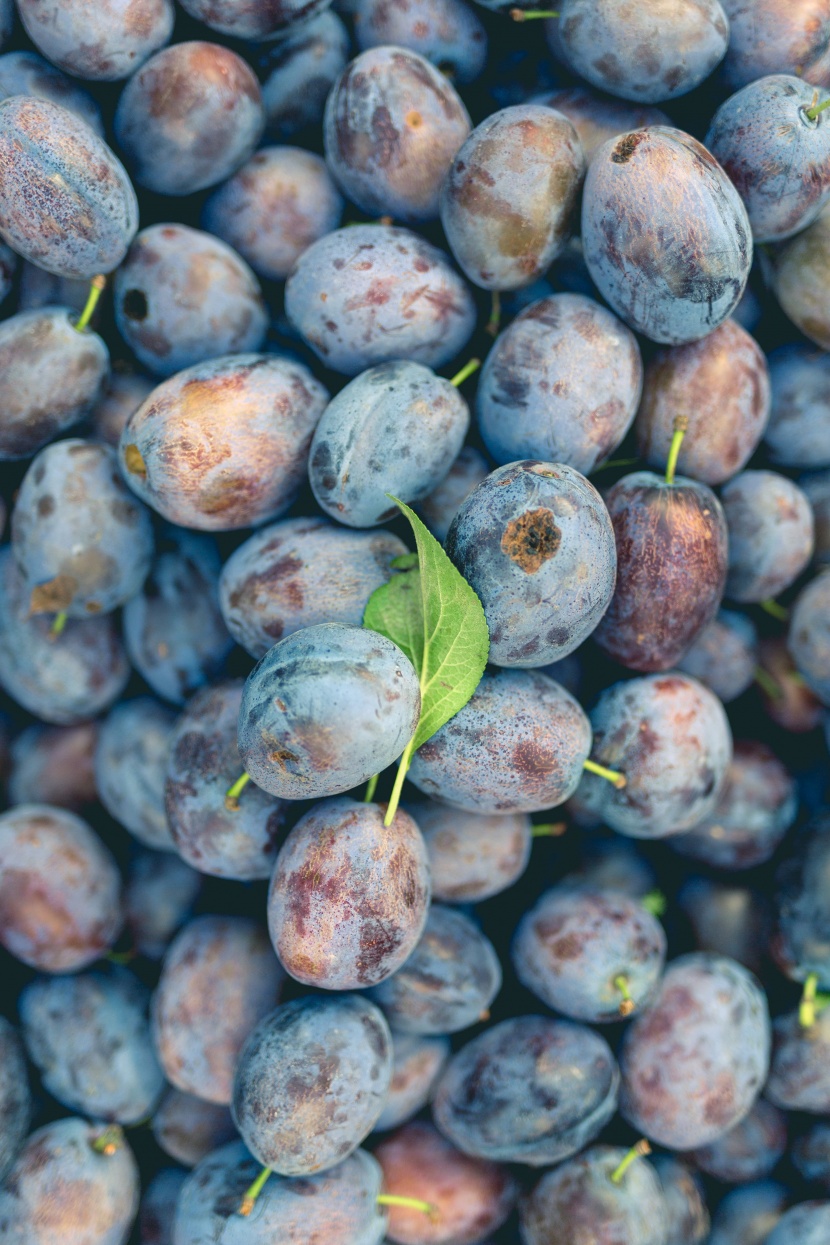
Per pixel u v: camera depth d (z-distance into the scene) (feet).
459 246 2.25
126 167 2.33
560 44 2.30
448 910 2.31
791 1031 2.34
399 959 2.18
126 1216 2.31
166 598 2.33
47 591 2.29
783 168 2.24
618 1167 2.28
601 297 2.27
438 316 2.26
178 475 2.22
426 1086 2.31
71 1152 2.30
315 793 2.13
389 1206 2.30
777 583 2.34
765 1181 2.36
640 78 2.27
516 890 2.37
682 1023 2.30
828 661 2.33
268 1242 2.19
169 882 2.38
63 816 2.37
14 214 2.23
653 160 2.19
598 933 2.29
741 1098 2.29
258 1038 2.22
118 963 2.38
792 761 2.43
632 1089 2.30
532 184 2.22
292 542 2.24
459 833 2.27
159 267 2.30
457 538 2.17
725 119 2.26
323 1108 2.18
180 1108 2.33
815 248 2.29
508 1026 2.31
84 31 2.27
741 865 2.39
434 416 2.22
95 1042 2.32
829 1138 2.34
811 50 2.28
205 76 2.28
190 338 2.31
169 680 2.35
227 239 2.36
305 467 2.25
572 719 2.21
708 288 2.21
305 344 2.35
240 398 2.23
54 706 2.39
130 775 2.36
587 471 2.25
